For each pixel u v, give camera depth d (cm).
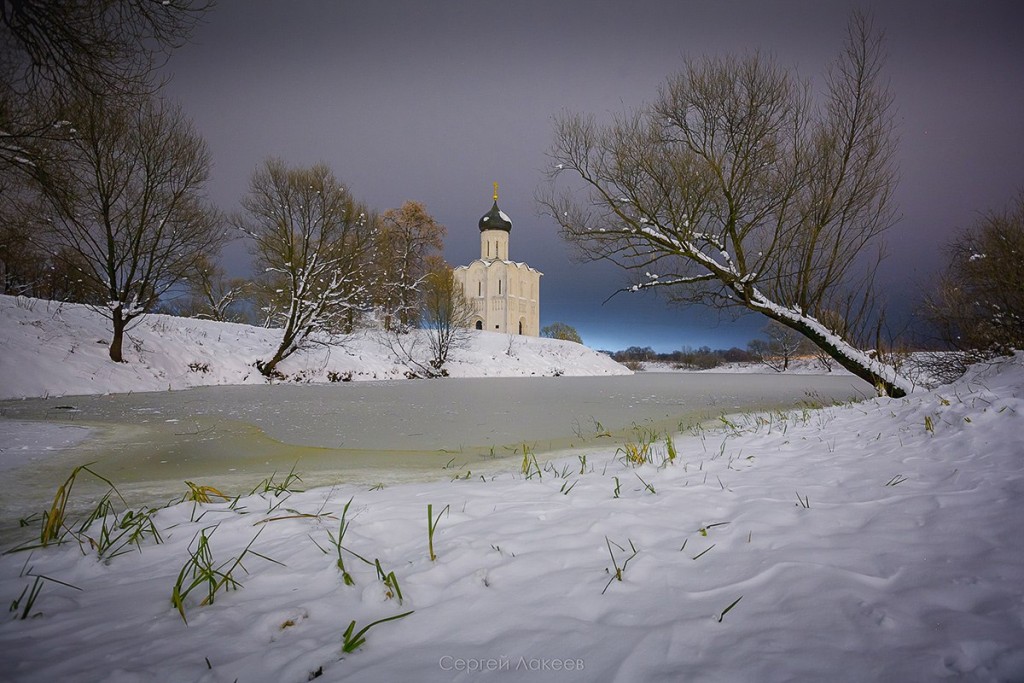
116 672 156
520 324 5956
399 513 315
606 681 149
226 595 214
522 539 262
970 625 165
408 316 3042
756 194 1013
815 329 1031
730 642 165
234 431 827
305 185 1880
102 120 1152
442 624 185
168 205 1491
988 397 513
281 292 2097
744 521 277
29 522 344
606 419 988
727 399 1394
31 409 1036
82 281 1531
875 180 997
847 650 157
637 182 1051
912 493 310
